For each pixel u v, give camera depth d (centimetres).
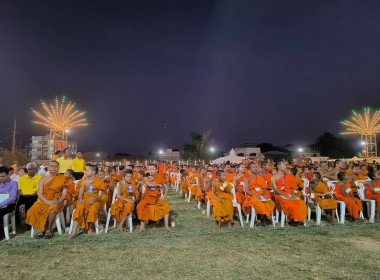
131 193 683
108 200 835
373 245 548
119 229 678
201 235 629
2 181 629
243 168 780
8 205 622
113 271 433
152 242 579
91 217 628
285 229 679
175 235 632
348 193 752
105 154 7400
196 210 965
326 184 809
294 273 420
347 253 504
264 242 572
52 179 638
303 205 705
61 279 407
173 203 1138
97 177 664
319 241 575
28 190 761
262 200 702
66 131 3462
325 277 405
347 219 793
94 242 583
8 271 437
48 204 616
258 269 435
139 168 1214
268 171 883
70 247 550
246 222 757
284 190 713
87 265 457
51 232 642
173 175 1709
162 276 413
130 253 512
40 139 7194
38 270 440
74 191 727
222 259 479
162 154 6419
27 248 543
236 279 400
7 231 614
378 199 746
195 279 402
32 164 764
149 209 667
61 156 983
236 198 757
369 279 398
